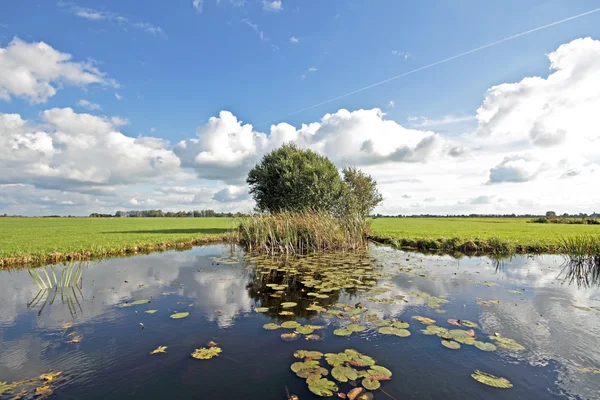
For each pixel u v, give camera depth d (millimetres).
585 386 3496
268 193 30031
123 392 3369
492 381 3533
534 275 9914
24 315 6008
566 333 5020
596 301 6859
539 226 41344
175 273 10180
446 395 3295
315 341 4699
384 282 8695
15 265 11805
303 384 3492
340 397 3207
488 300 6887
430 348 4441
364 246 18391
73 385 3521
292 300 6973
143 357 4199
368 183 29141
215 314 6000
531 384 3537
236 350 4383
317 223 17047
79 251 13898
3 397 3279
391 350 4383
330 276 9461
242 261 12695
